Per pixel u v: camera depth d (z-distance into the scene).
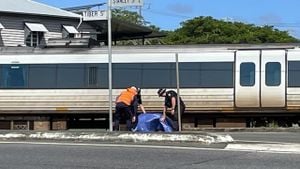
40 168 10.41
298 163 10.77
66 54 24.11
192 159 11.31
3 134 15.55
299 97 22.83
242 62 23.14
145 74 23.55
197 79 23.25
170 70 23.47
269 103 23.05
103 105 23.81
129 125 18.30
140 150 12.70
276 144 13.56
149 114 18.48
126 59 23.73
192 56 23.36
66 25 35.88
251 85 23.05
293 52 22.97
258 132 20.44
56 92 23.97
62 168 10.40
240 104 23.14
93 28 37.31
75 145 13.77
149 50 23.72
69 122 24.78
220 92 23.14
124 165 10.65
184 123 23.64
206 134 14.34
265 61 23.06
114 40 42.72
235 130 21.78
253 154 12.02
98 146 13.52
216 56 23.28
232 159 11.29
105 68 23.80
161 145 13.71
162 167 10.41
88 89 23.83
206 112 23.34
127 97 18.38
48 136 15.30
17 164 10.85
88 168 10.38
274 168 10.21
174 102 18.27
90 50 24.06
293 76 22.88
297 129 21.30
